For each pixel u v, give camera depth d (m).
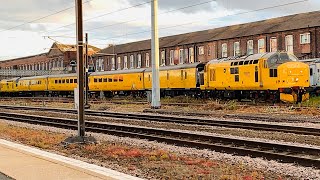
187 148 15.18
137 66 82.75
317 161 11.34
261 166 11.80
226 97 38.78
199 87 42.97
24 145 15.49
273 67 33.56
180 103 38.91
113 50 91.25
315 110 27.72
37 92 74.31
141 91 52.75
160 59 77.38
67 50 104.25
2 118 31.27
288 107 30.20
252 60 35.38
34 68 120.88
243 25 66.88
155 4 35.19
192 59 70.12
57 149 15.65
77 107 16.86
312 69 40.97
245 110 30.73
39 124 25.95
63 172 10.09
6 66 135.50
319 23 51.72
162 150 14.74
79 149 15.47
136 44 87.12
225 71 38.25
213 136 16.39
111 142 17.44
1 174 9.95
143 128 20.03
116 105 42.47
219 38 65.06
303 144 15.45
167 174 10.88
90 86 60.62
